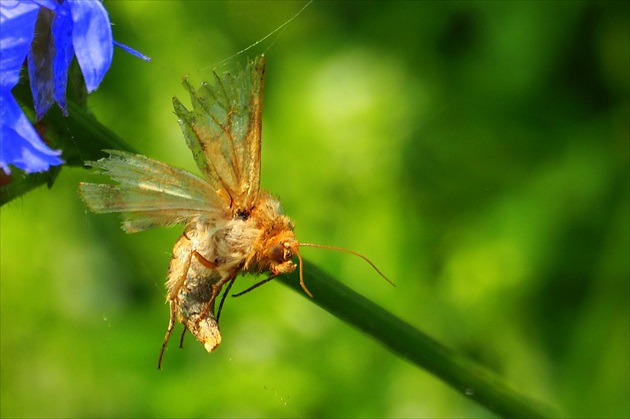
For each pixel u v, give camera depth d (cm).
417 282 44
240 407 43
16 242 45
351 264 44
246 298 43
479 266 43
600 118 44
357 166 44
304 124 44
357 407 42
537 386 43
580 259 43
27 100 34
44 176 35
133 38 45
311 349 43
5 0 32
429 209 44
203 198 33
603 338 42
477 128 44
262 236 33
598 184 43
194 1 45
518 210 43
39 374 44
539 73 44
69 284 44
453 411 42
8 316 44
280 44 45
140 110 44
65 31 32
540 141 44
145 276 44
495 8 44
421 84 44
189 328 33
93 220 44
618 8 43
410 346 37
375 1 45
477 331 43
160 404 43
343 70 45
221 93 33
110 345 44
